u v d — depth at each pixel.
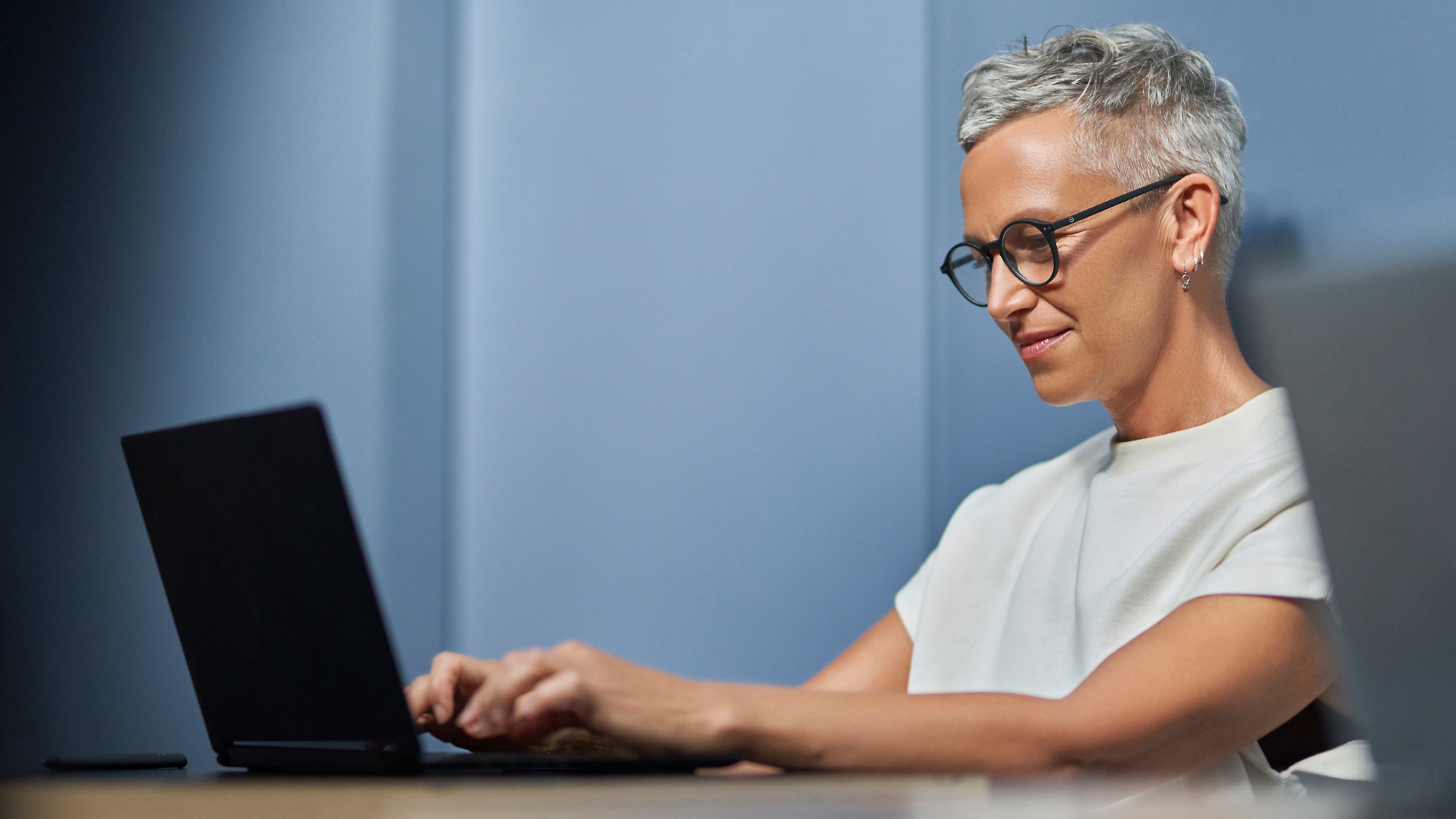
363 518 2.06
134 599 2.01
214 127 2.16
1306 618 0.94
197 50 2.18
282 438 0.74
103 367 2.11
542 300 2.06
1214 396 1.22
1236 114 1.26
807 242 1.93
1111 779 0.78
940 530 1.77
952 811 0.48
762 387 1.93
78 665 2.01
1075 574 1.26
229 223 2.13
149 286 2.14
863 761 0.74
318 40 2.14
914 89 1.88
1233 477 1.11
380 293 2.08
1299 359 0.48
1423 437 0.45
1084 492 1.33
